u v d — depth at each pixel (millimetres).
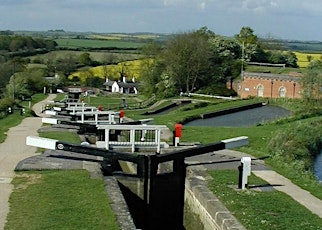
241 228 13523
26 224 12617
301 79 57406
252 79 76562
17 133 27844
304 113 47312
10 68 95688
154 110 57781
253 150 25031
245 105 56906
